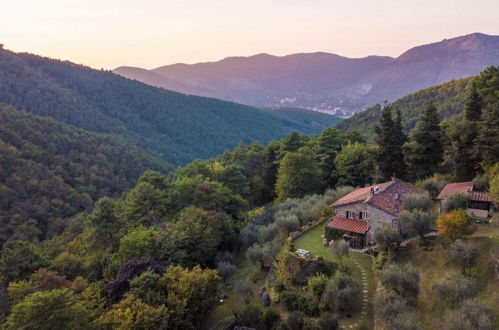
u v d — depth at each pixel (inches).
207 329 1581.0
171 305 1445.6
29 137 5880.9
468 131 2354.8
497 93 2436.0
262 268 1943.9
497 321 1037.2
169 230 2103.8
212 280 1631.4
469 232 1418.6
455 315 1058.7
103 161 6584.6
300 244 1956.2
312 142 4065.0
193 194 2721.5
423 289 1332.4
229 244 2486.5
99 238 2368.4
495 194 1633.9
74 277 2118.6
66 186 5280.5
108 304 1549.0
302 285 1620.3
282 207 2657.5
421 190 2128.4
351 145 3440.0
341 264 1636.3
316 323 1365.7
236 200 2994.6
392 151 2881.4
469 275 1278.3
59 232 4288.9
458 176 2432.3
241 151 4411.9
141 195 2581.2
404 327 1099.9
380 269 1545.3
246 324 1471.5
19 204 4461.1
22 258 2031.3
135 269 1654.8
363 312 1374.3
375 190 2011.6
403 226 1619.1
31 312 1201.4
